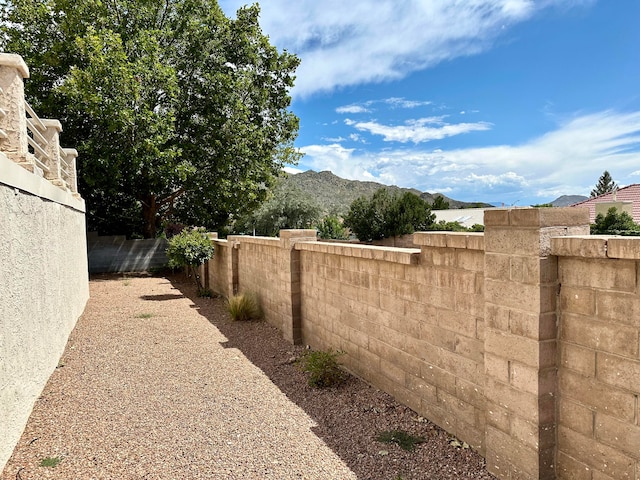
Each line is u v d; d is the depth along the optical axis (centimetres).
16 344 353
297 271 699
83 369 543
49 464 316
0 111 394
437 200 3631
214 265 1274
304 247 657
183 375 536
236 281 1059
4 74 423
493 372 302
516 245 278
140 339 701
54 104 1452
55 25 1521
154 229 1875
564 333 264
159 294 1204
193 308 1001
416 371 415
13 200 357
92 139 1445
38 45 1512
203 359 605
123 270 1767
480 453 338
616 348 233
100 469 313
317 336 640
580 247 243
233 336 739
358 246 501
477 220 2875
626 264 226
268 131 1848
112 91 1367
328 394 474
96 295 1159
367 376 504
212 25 1698
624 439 230
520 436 280
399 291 437
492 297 300
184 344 682
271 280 811
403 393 437
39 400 435
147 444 355
